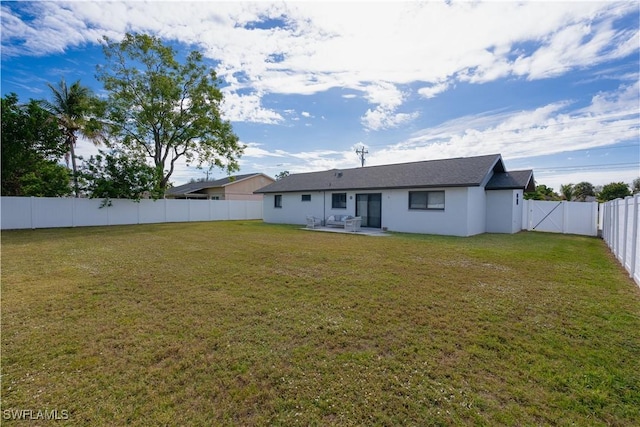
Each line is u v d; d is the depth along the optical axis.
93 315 4.00
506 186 14.06
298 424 2.09
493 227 14.69
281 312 4.11
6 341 3.26
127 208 19.12
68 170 18.20
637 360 2.91
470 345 3.20
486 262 7.29
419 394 2.39
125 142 20.91
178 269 6.57
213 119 21.28
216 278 5.84
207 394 2.41
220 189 31.39
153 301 4.55
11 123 16.80
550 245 10.20
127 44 19.05
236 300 4.58
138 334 3.45
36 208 15.88
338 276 5.97
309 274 6.13
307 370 2.73
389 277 5.89
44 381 2.56
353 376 2.64
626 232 6.68
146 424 2.09
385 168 17.62
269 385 2.52
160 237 12.27
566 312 4.09
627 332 3.49
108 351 3.07
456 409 2.23
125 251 8.88
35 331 3.51
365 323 3.75
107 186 17.78
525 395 2.39
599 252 8.91
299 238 11.96
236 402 2.32
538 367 2.78
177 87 20.12
